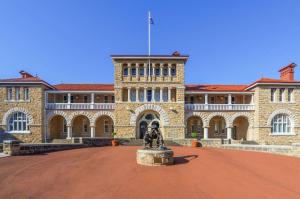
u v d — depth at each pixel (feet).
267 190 37.58
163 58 124.98
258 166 55.62
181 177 45.19
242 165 56.65
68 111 127.95
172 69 127.65
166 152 56.29
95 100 138.41
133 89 127.13
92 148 91.45
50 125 131.75
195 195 34.96
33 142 122.21
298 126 124.26
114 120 126.62
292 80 129.29
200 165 56.39
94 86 144.87
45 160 62.59
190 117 138.51
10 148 70.59
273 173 48.93
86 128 140.26
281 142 123.44
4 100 123.44
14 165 55.72
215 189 37.91
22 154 73.15
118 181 42.27
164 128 123.85
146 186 39.27
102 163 58.44
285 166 55.77
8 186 39.09
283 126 126.00
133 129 123.95
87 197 33.86
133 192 36.17
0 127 122.83
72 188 38.11
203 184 40.65
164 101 126.62
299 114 124.88
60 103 128.06
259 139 123.03
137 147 95.30
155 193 35.73
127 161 61.00
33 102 124.06
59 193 35.63
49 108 127.03
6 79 126.41
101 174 47.39
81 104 128.16
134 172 49.08
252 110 129.08
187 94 135.54
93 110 128.47
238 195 35.12
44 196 34.27
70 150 84.38
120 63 125.90
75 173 48.14
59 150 84.28
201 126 138.92
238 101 140.77
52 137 134.10
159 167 53.98
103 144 106.22
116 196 34.32
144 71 126.11
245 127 136.46
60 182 41.55
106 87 141.49
